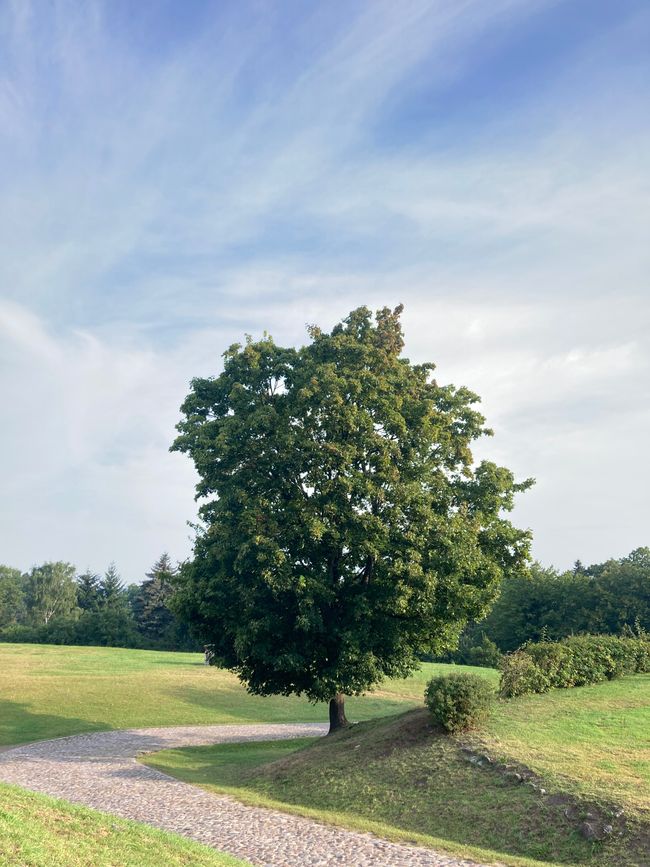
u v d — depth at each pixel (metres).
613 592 74.00
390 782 16.64
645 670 24.83
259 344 27.05
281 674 25.06
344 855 12.24
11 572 129.75
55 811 11.64
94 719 34.44
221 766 23.44
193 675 48.38
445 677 19.12
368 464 24.38
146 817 15.15
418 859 11.95
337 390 23.89
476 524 24.62
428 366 28.33
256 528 22.89
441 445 26.05
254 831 13.94
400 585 22.05
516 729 17.92
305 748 23.30
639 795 13.16
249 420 24.75
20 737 30.00
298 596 22.84
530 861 11.87
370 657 23.22
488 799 14.52
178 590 26.33
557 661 22.50
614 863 11.50
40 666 49.91
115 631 89.50
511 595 80.44
